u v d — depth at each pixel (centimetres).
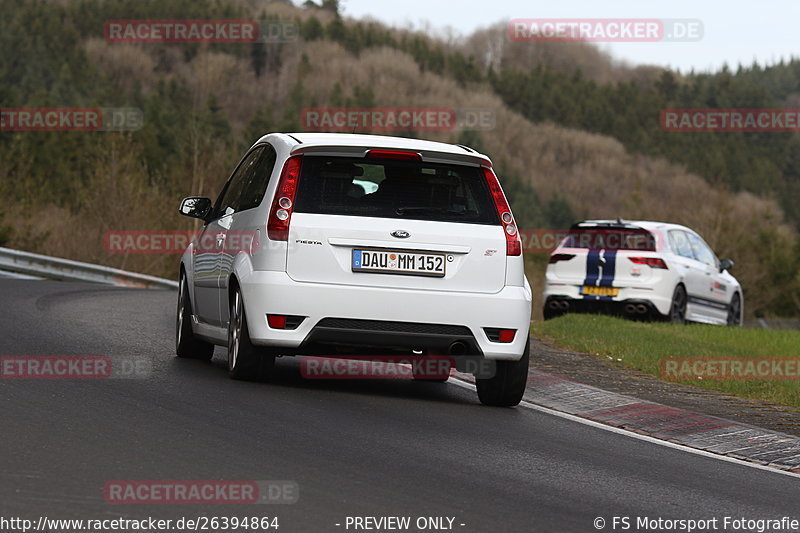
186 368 3484
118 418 2527
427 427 2752
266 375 3241
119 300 6225
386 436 2573
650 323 6197
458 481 2161
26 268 8912
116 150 15700
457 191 3197
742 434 3012
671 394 3734
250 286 3108
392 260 3108
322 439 2466
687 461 2641
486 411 3139
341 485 2042
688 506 2134
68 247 14762
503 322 3147
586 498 2119
